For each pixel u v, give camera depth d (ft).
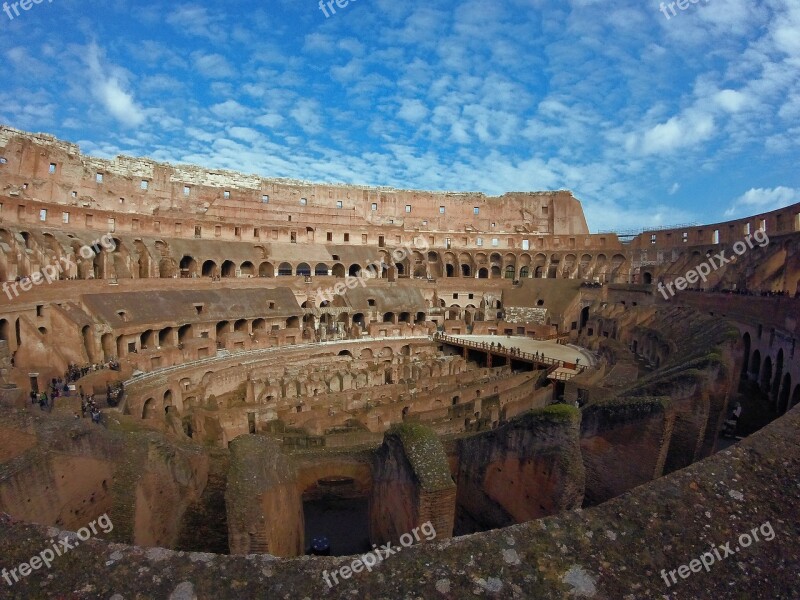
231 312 189.47
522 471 56.49
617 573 23.90
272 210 275.59
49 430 57.21
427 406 124.57
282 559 24.29
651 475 57.82
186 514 64.39
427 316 247.91
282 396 133.18
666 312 173.78
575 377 132.87
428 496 44.60
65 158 211.20
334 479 82.74
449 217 329.31
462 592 22.63
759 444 32.50
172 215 241.55
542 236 297.33
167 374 132.46
